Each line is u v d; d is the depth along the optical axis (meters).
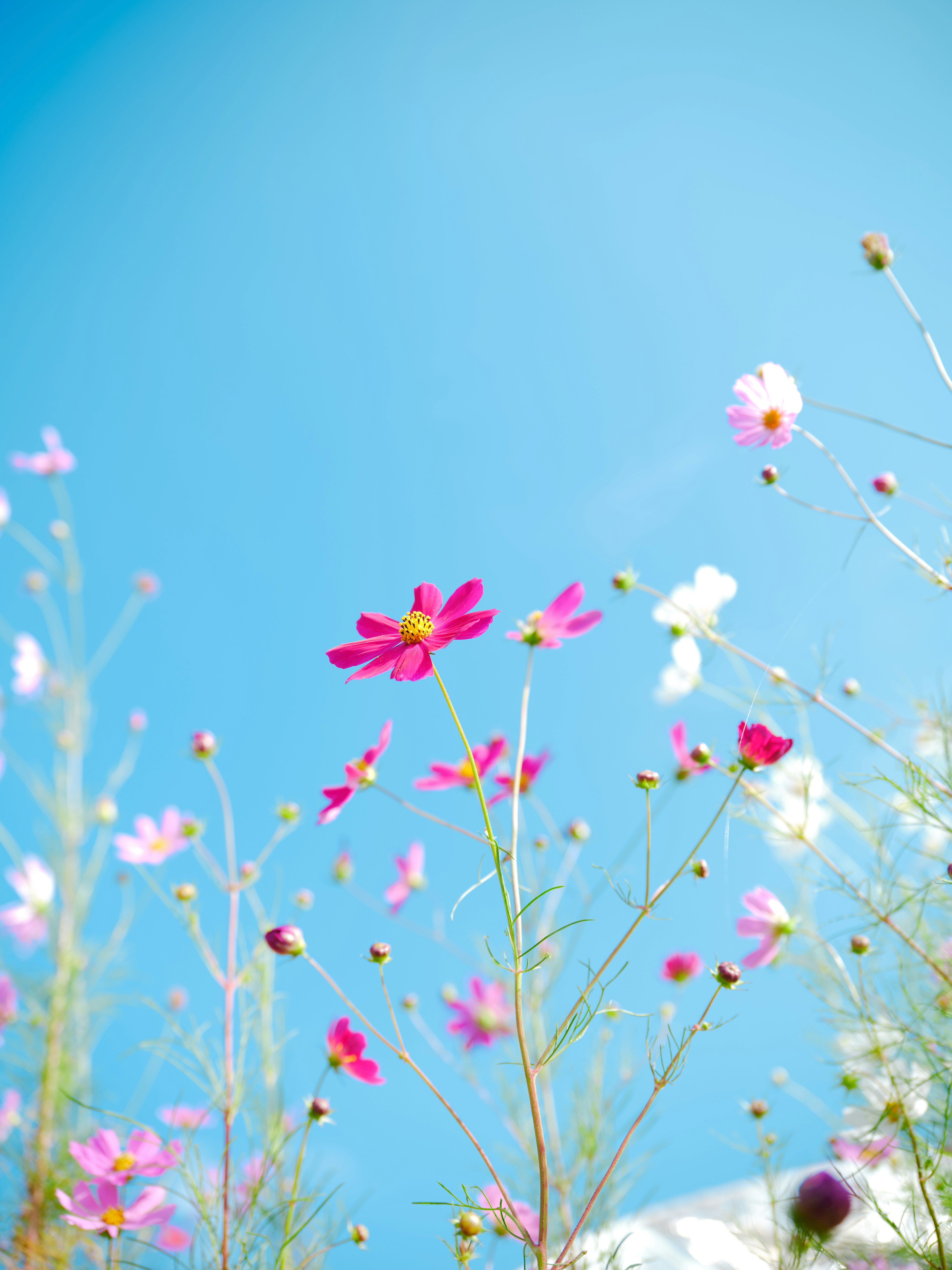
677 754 0.66
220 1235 0.61
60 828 0.93
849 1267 0.57
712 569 0.73
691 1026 0.54
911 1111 0.59
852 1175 0.56
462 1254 0.54
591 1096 0.72
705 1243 0.63
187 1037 0.65
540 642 0.59
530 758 0.71
